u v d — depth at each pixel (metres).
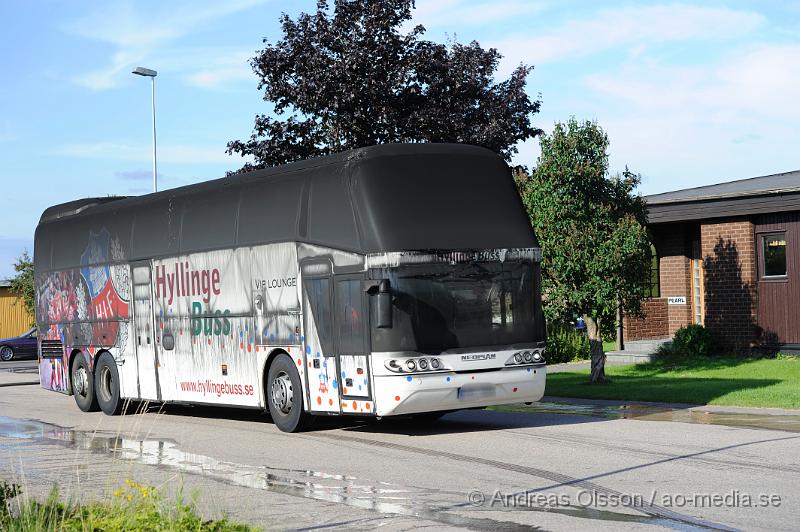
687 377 21.12
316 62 22.81
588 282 19.83
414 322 13.46
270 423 16.98
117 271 19.69
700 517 8.34
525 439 13.39
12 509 8.28
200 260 17.22
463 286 13.88
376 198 13.72
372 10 22.97
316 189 14.61
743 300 24.53
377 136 23.66
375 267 13.45
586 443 12.73
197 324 17.30
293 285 14.99
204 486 10.62
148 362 18.70
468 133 23.64
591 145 20.03
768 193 23.50
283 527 8.43
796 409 15.39
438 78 23.56
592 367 20.61
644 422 14.64
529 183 20.80
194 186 17.75
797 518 8.23
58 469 12.33
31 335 47.69
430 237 13.71
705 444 12.22
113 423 18.12
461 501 9.38
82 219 21.17
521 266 14.41
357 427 15.61
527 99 25.03
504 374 14.00
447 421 16.06
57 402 23.44
